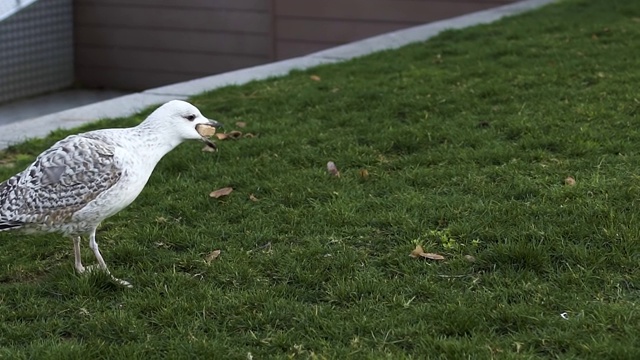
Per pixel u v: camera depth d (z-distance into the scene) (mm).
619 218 5680
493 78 9523
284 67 11516
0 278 5637
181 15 16219
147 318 4949
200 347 4543
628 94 8453
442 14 14828
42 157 5105
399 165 7180
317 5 15320
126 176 5109
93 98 16156
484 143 7500
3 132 9062
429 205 6250
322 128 8266
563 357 4297
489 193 6422
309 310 4910
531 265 5262
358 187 6750
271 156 7582
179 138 5348
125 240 6023
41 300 5195
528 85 9148
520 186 6410
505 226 5805
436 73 10008
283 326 4812
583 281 5047
